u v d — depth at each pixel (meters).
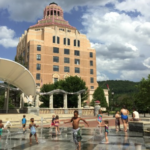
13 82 32.28
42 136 11.93
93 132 13.79
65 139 10.62
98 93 66.31
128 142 9.38
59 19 87.06
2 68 26.97
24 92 34.53
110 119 29.91
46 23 80.44
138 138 10.66
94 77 76.81
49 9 91.62
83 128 16.77
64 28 80.19
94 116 36.38
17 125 20.48
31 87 30.72
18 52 85.62
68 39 74.94
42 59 68.25
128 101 54.25
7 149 7.93
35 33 73.88
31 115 27.05
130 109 53.34
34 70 66.31
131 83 154.00
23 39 78.81
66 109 36.53
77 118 7.39
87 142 9.47
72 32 80.56
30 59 66.75
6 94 34.00
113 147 8.14
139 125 13.39
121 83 153.75
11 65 26.02
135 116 14.28
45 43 69.88
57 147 8.25
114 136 11.51
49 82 61.56
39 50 68.44
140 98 35.41
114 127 17.34
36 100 32.66
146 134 12.28
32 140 10.38
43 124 21.59
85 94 49.69
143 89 33.97
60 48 72.31
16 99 51.72
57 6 94.25
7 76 30.19
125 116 13.82
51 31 72.06
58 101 45.69
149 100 34.28
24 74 27.77
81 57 75.88
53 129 16.22
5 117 23.64
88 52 77.94
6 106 32.78
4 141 10.07
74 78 49.50
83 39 78.00
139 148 7.89
